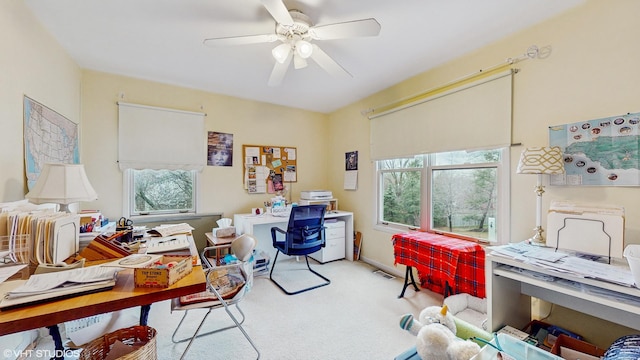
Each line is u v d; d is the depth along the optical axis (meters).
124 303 0.95
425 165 2.86
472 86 2.32
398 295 2.56
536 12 1.79
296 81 3.04
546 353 1.09
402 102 3.05
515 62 2.03
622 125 1.54
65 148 2.29
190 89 3.26
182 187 3.28
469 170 2.45
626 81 1.53
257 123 3.73
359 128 3.72
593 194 1.64
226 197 3.49
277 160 3.89
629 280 1.11
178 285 1.06
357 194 3.76
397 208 3.22
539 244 1.67
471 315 2.00
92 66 2.64
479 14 1.82
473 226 2.41
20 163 1.64
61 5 1.72
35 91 1.82
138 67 2.68
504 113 2.09
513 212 2.05
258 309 2.29
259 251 3.33
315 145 4.26
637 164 1.49
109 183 2.83
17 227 1.23
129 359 1.08
